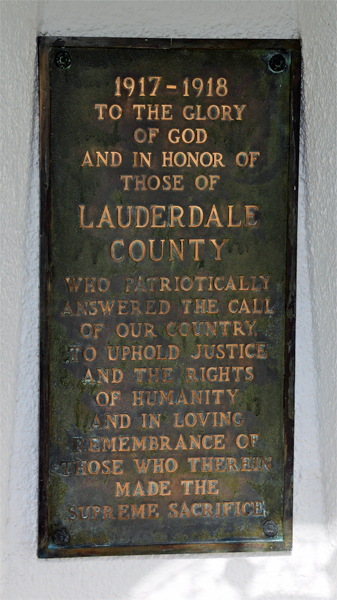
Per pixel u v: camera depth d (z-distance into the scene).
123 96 1.79
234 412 1.88
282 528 1.91
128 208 1.81
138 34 1.78
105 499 1.86
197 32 1.79
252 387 1.87
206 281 1.84
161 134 1.80
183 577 1.89
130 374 1.84
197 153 1.82
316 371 1.91
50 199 1.79
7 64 1.58
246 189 1.83
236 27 1.79
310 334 1.91
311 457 1.92
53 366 1.82
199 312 1.85
